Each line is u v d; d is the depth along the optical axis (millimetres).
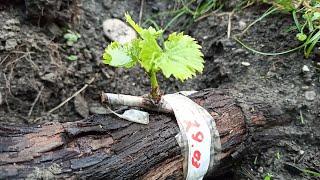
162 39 416
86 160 246
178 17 434
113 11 435
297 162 308
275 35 370
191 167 275
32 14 378
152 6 450
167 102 281
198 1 429
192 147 273
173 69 252
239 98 313
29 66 365
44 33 385
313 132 317
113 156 253
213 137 283
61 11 390
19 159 235
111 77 390
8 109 355
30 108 360
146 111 279
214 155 285
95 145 253
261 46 368
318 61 348
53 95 369
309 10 353
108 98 270
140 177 259
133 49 267
